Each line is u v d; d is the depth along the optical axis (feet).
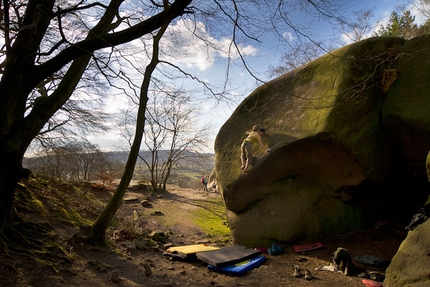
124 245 24.04
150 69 24.40
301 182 26.86
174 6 16.85
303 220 25.25
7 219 17.15
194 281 17.99
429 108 21.95
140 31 16.98
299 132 25.25
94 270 17.30
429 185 24.56
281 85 30.30
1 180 16.26
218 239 32.07
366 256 20.77
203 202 52.54
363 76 24.47
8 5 17.25
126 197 50.88
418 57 24.17
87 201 36.52
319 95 25.50
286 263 21.74
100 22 21.62
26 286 13.01
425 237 16.21
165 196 57.57
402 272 16.17
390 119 23.68
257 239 26.58
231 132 32.27
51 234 20.01
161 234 29.81
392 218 26.21
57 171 65.72
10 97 16.24
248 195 28.12
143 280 17.17
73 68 20.44
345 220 25.03
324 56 27.50
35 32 17.02
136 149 22.97
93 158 74.33
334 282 17.80
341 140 23.02
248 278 18.75
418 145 22.72
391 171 24.52
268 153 26.58
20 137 17.12
